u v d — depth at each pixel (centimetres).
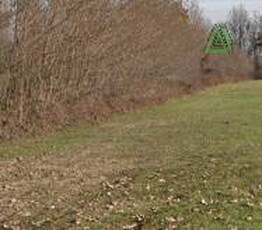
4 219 1035
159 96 3916
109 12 2764
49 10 2191
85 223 989
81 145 1905
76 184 1308
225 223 961
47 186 1291
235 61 7769
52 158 1656
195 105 3616
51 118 2231
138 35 3384
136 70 3462
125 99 3228
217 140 2009
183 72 5097
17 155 1694
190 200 1124
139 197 1166
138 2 3266
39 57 2153
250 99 4041
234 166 1473
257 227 936
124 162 1594
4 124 1981
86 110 2597
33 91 2120
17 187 1283
